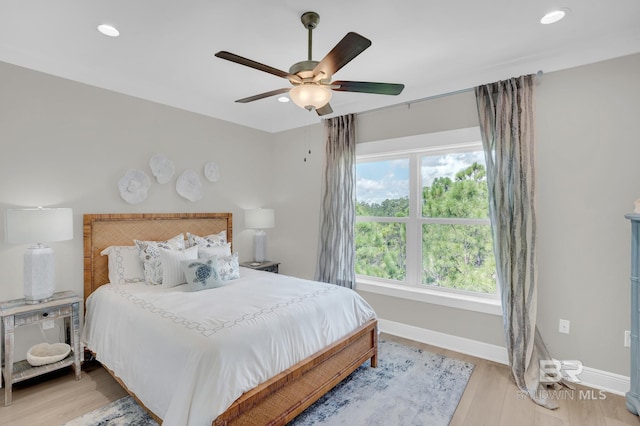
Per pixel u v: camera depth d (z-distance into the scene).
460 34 2.29
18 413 2.11
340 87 2.02
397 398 2.31
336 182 3.79
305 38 2.36
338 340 2.36
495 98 2.79
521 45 2.44
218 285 2.74
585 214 2.48
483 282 3.09
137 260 2.97
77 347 2.54
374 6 1.97
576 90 2.50
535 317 2.55
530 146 2.62
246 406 1.65
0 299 2.46
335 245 3.77
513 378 2.58
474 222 3.13
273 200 4.65
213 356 1.62
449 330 3.15
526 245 2.59
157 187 3.41
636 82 2.29
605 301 2.41
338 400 2.28
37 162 2.64
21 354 2.57
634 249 2.12
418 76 2.99
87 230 2.88
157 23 2.17
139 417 2.07
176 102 3.55
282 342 1.95
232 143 4.14
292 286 2.76
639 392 2.09
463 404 2.24
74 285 2.84
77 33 2.30
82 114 2.88
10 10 2.02
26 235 2.26
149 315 2.09
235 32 2.28
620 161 2.35
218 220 3.97
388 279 3.69
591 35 2.30
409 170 3.53
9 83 2.50
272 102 3.83
